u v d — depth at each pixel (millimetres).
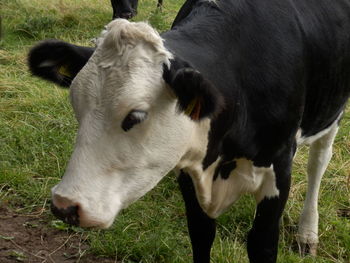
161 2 10305
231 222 4445
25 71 6973
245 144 3238
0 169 4973
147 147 2736
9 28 8477
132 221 4367
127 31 2711
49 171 5031
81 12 9453
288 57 3318
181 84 2566
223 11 3248
